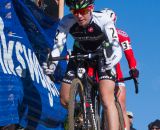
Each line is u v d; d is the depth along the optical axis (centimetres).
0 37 783
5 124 726
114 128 721
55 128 919
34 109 826
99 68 740
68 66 739
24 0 905
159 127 998
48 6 1247
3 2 814
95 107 740
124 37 854
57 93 956
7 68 772
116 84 879
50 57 718
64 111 961
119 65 893
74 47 776
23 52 841
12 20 834
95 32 746
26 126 796
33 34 920
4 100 737
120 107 827
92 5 732
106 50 746
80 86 709
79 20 727
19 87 784
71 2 716
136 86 776
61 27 757
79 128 698
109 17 757
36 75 868
